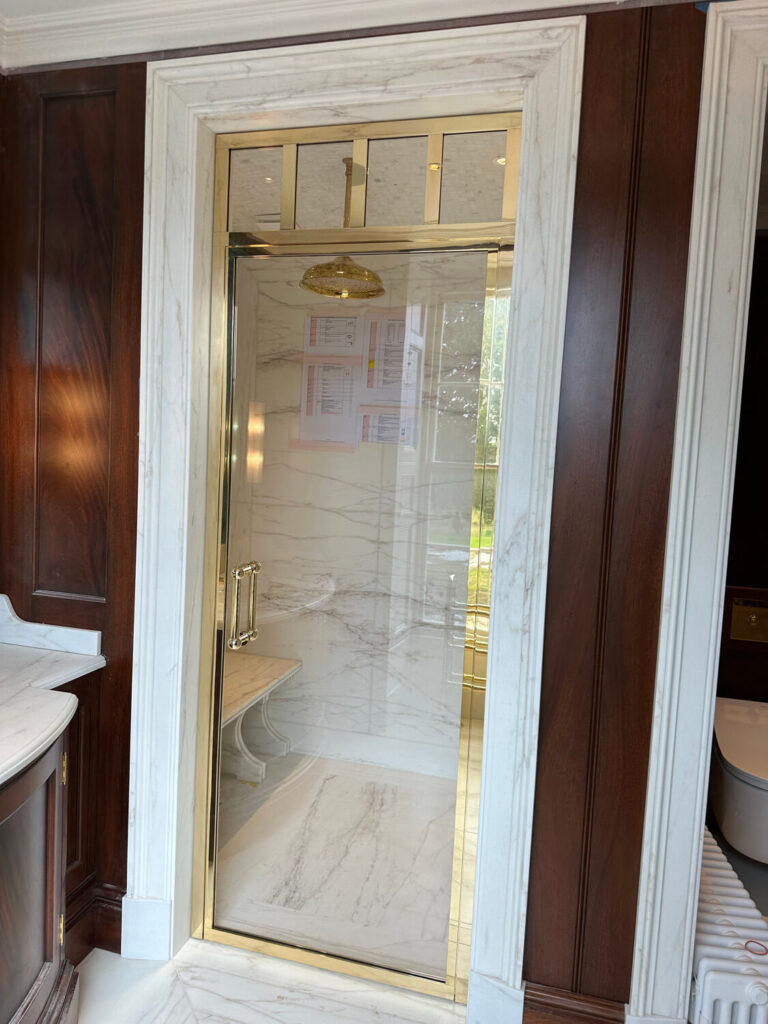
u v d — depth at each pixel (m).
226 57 1.76
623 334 1.58
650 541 1.61
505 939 1.73
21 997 1.44
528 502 1.64
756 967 1.60
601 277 1.59
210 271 1.94
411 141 1.78
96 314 1.94
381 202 1.82
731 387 1.53
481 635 1.85
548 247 1.59
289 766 2.14
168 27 1.77
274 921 2.07
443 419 1.89
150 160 1.83
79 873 1.95
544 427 1.62
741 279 1.51
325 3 1.65
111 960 1.98
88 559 2.00
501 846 1.72
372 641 2.03
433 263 1.83
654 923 1.63
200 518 1.96
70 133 1.92
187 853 2.03
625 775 1.65
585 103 1.56
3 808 1.30
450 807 1.95
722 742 2.57
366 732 2.07
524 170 1.60
